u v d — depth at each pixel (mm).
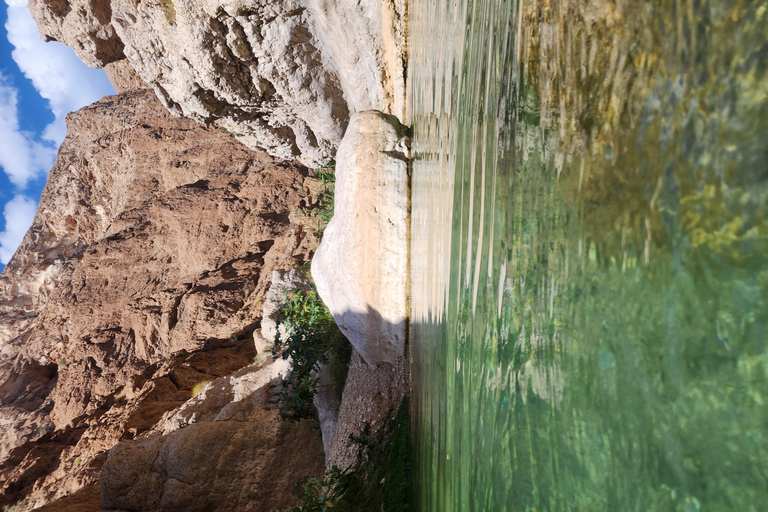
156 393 13742
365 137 4234
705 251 425
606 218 613
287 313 8164
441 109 2457
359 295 4379
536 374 830
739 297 384
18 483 13102
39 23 9195
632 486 536
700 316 431
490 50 1323
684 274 454
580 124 700
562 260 745
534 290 859
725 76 398
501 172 1126
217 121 8219
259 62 6547
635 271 543
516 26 1043
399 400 4582
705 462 421
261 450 8328
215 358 14711
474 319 1358
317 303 8078
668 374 479
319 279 5230
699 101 435
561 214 756
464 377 1510
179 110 8125
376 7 4750
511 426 951
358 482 4508
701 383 428
